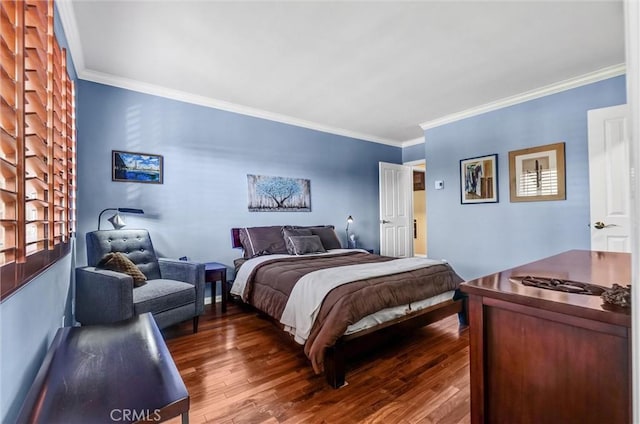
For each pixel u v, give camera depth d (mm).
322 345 1768
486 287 1089
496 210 3740
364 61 2705
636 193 483
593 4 1983
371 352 2262
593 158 2869
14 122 950
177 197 3332
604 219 2805
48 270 1442
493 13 2070
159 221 3213
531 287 1078
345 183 4969
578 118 3102
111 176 2945
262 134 4023
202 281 2615
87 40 2344
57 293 1690
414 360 2131
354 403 1645
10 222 917
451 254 4203
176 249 3314
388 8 2014
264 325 2801
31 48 1106
